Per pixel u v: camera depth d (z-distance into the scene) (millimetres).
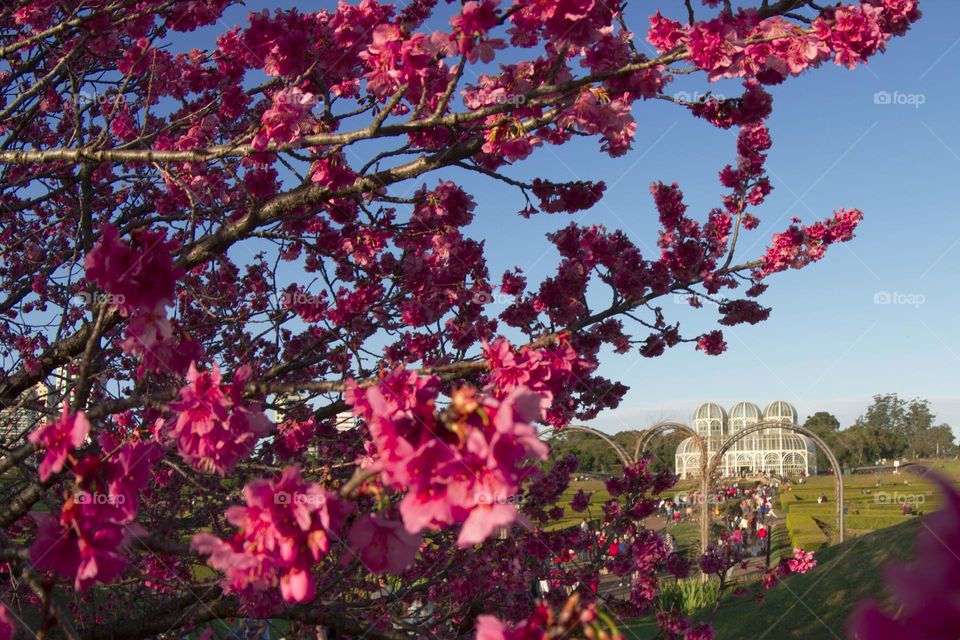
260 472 4402
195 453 2383
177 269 2453
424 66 2961
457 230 5000
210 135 5000
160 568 4809
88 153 3436
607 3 3354
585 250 5258
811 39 3107
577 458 7102
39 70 5586
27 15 4828
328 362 6066
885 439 79562
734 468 64375
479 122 3590
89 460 1936
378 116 3047
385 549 1672
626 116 3357
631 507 7168
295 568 1634
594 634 1293
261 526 1645
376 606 4609
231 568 1608
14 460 2926
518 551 6035
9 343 6559
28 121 5062
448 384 4098
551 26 2879
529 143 3484
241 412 2395
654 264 5508
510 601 5941
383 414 1425
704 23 3020
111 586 4410
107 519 1933
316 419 4730
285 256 6258
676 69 3184
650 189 6004
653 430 17375
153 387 4508
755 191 6270
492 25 2787
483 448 1296
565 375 3096
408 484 1354
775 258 5938
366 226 4715
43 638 1874
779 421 19234
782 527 27891
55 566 1909
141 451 2070
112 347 4438
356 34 4094
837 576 10164
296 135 3326
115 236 2385
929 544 481
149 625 3881
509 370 2973
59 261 5719
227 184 5543
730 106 4148
